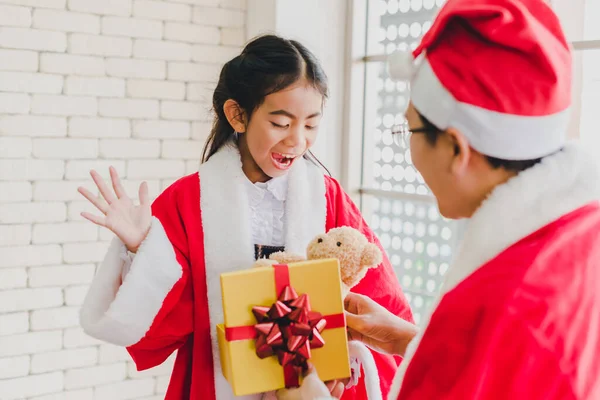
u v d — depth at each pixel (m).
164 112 2.43
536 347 0.71
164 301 1.22
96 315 1.19
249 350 1.06
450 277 0.82
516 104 0.74
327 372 1.09
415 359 0.78
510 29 0.73
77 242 2.31
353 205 1.51
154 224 1.23
